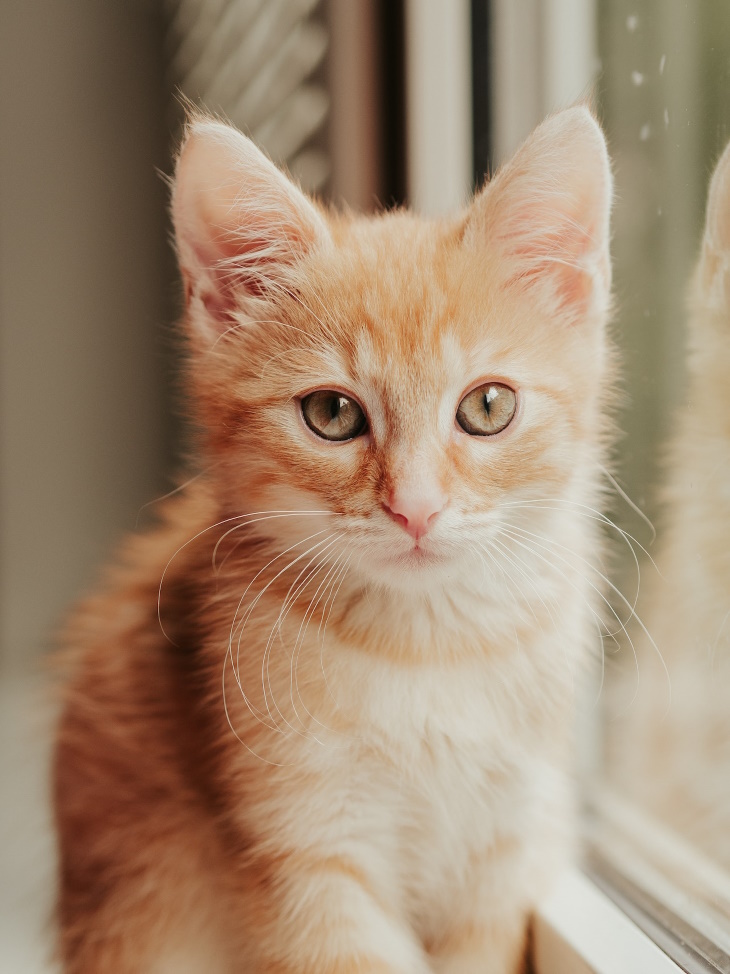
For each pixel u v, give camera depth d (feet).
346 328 0.94
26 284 1.83
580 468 0.97
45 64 1.79
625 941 0.94
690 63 0.99
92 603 1.15
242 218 0.96
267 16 1.46
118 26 1.83
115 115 1.84
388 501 0.90
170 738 1.03
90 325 1.87
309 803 0.93
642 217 1.07
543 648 0.96
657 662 1.06
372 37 1.29
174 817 1.02
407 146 1.26
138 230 1.87
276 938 0.94
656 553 1.06
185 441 1.54
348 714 0.92
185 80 1.77
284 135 1.44
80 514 1.90
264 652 0.93
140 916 1.03
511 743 0.95
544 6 1.17
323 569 0.94
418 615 0.94
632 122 1.08
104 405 1.89
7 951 1.18
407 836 0.97
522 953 1.00
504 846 0.99
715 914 0.97
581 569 0.98
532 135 0.93
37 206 1.82
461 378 0.92
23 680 1.73
